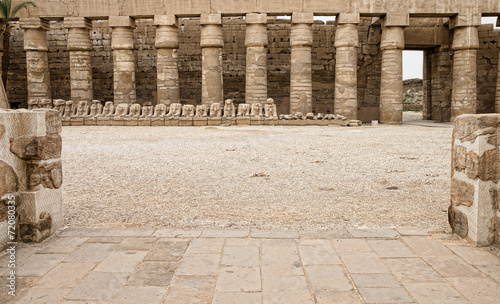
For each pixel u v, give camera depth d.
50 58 27.48
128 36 21.86
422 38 24.33
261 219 4.68
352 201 5.52
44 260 3.41
